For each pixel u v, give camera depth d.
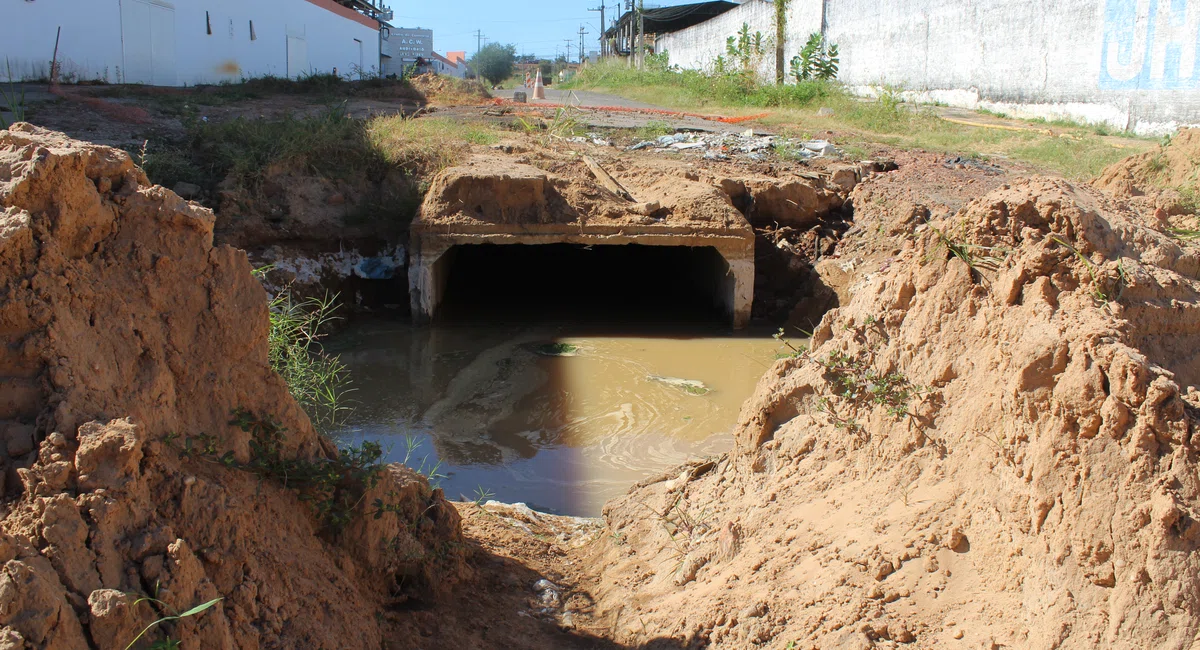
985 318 3.65
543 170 13.40
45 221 3.00
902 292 4.16
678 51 44.38
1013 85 21.97
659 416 8.72
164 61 22.39
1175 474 2.70
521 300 13.88
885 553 3.39
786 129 18.41
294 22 29.00
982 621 3.00
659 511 5.09
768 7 32.41
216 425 3.37
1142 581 2.63
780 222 13.55
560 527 5.79
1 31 18.17
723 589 3.81
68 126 13.90
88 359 2.95
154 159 12.40
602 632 4.06
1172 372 3.22
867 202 13.48
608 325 12.46
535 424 8.48
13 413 2.81
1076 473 2.86
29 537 2.53
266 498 3.37
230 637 2.83
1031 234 3.66
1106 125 19.09
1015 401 3.14
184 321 3.35
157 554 2.72
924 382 3.85
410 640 3.60
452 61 72.56
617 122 18.58
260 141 13.32
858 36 28.66
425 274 11.95
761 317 12.78
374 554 3.84
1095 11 19.20
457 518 4.49
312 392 8.24
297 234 12.26
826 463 4.25
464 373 10.07
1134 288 3.44
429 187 12.97
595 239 11.92
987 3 22.67
